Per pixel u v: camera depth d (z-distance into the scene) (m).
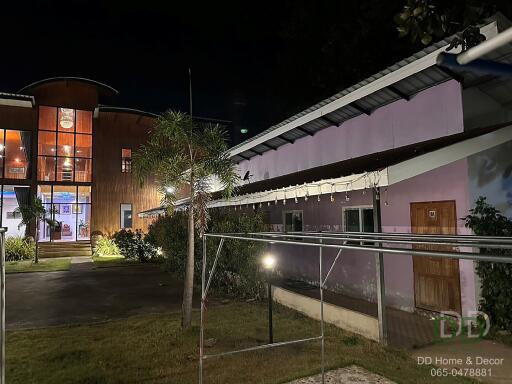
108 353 6.05
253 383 4.91
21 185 22.30
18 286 12.44
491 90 7.45
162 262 17.70
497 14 5.86
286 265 11.94
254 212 10.74
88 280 13.42
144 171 7.51
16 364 5.64
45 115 23.16
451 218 7.13
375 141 9.41
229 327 7.24
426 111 8.06
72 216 24.22
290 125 11.53
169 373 5.27
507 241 2.70
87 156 24.19
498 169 7.23
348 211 9.69
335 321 7.26
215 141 7.54
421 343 6.09
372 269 8.74
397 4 13.65
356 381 4.85
